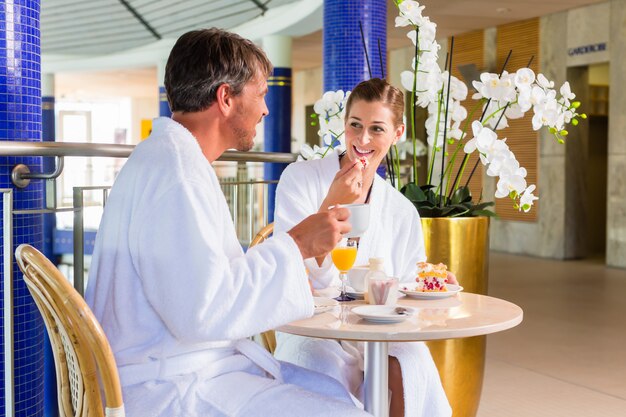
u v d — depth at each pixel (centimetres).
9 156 224
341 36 640
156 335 155
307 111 1628
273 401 155
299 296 152
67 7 1332
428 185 318
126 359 154
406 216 252
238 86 164
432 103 311
